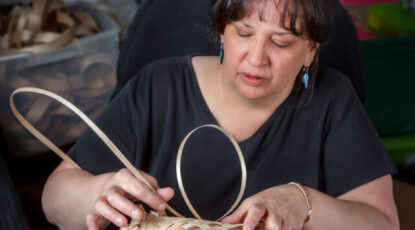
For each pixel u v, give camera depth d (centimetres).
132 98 100
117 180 76
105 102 203
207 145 98
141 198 74
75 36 196
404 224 155
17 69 182
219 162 98
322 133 98
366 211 88
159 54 115
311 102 98
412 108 182
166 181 99
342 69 114
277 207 73
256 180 97
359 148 96
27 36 186
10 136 194
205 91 98
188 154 98
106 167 97
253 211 68
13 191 102
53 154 209
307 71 92
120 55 117
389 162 96
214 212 99
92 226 73
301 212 76
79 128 202
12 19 190
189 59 102
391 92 180
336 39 111
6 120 190
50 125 195
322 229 83
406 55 175
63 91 192
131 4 236
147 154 102
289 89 95
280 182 98
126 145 99
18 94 185
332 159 98
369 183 95
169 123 99
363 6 204
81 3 214
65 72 190
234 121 97
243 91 86
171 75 101
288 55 81
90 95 198
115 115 100
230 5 78
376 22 190
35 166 204
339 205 85
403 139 183
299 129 98
